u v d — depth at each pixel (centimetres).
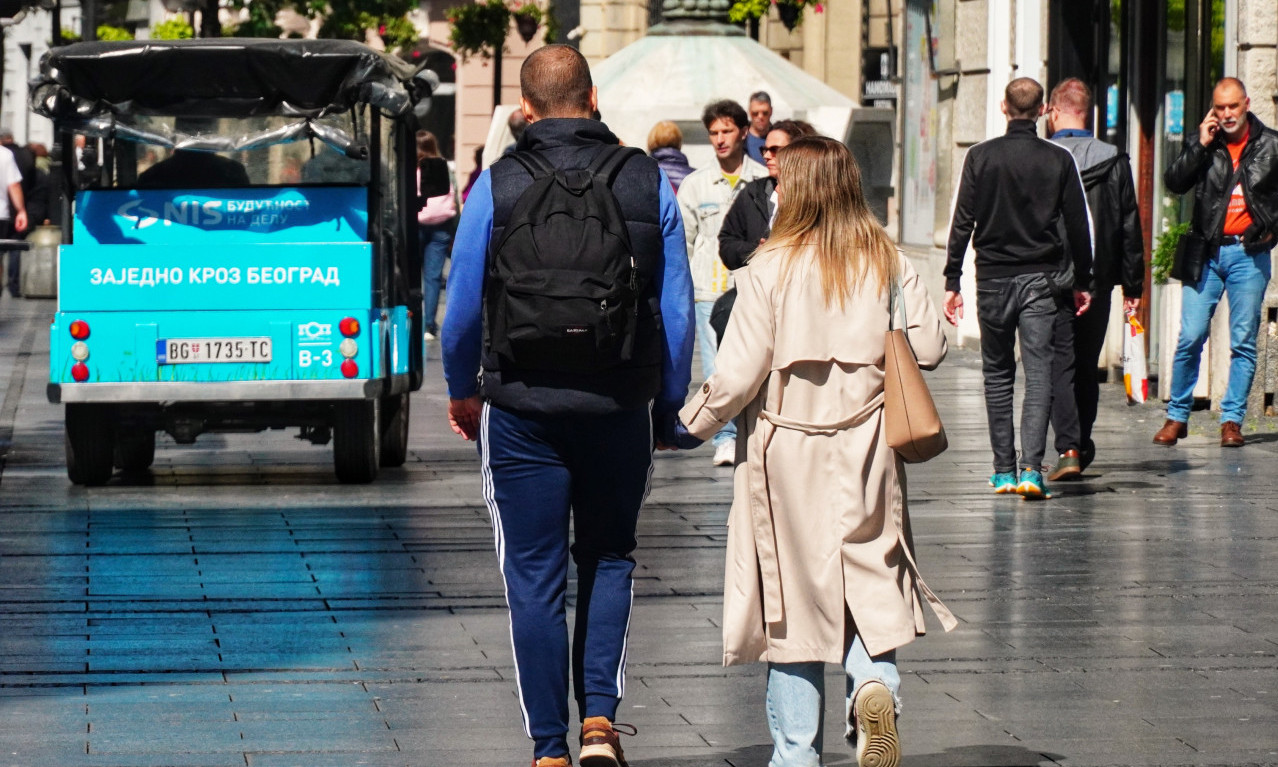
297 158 2302
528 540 1062
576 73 1088
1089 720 1217
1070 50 3591
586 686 1059
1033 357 2094
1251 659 1380
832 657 1035
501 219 1056
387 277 2364
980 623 1505
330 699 1276
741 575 1056
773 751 1146
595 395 1045
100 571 1731
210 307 2242
